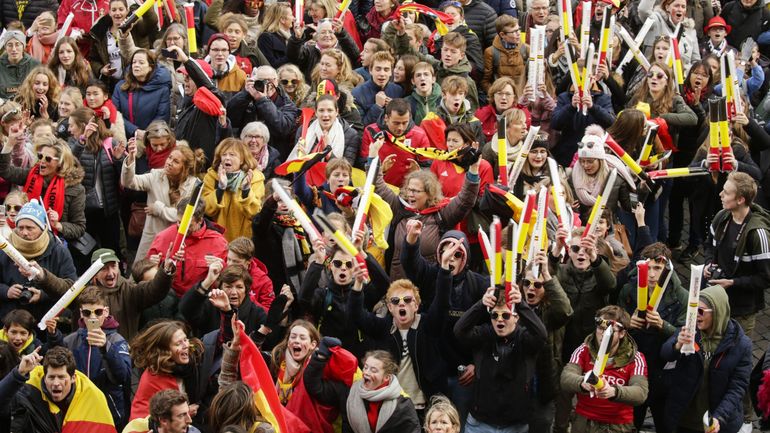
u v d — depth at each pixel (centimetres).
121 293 4369
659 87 5538
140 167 5112
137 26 6028
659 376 4297
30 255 4459
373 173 4491
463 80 5341
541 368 4225
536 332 4094
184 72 5325
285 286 4322
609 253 4572
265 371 3897
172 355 3900
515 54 6072
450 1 6291
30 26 6531
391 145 5109
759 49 6719
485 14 6366
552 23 6231
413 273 4412
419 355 4225
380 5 6391
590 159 4969
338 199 4716
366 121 5525
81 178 4922
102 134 5138
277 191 4253
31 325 4097
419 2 6625
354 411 3906
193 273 4591
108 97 5456
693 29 6397
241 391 3656
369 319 4244
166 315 4500
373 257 4456
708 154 4997
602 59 5481
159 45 5881
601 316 4112
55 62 5666
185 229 4316
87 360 4094
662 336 4288
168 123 5544
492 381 4159
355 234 4306
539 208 4250
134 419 3853
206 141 5206
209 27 6297
